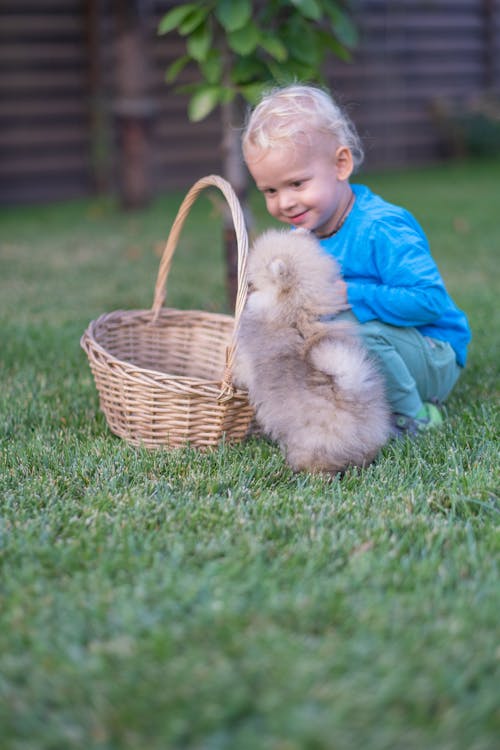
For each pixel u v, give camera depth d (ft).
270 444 9.87
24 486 8.55
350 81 34.86
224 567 6.77
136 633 5.95
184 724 5.09
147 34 29.86
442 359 10.33
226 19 12.03
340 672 5.50
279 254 8.98
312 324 8.82
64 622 6.12
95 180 30.71
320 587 6.46
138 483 8.63
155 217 26.76
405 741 5.02
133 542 7.22
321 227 10.36
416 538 7.38
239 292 8.75
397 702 5.26
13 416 10.69
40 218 26.91
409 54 36.22
